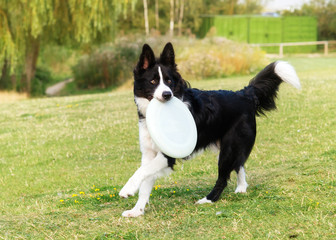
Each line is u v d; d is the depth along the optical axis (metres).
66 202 5.50
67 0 21.41
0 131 11.20
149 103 4.61
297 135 8.45
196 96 5.01
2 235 4.33
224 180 5.07
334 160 6.22
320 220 3.95
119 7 21.28
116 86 23.86
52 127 11.16
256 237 3.75
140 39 24.64
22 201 6.17
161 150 4.47
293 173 5.78
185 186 5.95
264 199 4.77
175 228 4.13
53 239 4.11
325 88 12.76
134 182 4.43
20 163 8.47
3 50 20.39
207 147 5.17
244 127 5.15
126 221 4.40
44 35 23.02
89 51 26.58
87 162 8.25
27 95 22.30
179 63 21.25
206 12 50.84
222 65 22.08
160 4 45.22
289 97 11.77
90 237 4.06
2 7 20.03
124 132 10.07
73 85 26.41
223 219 4.25
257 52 24.16
